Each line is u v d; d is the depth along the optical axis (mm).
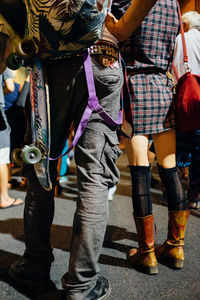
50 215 1270
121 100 1332
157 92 1445
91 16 948
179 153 2197
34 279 1295
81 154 1147
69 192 2941
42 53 1053
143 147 1486
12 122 2896
